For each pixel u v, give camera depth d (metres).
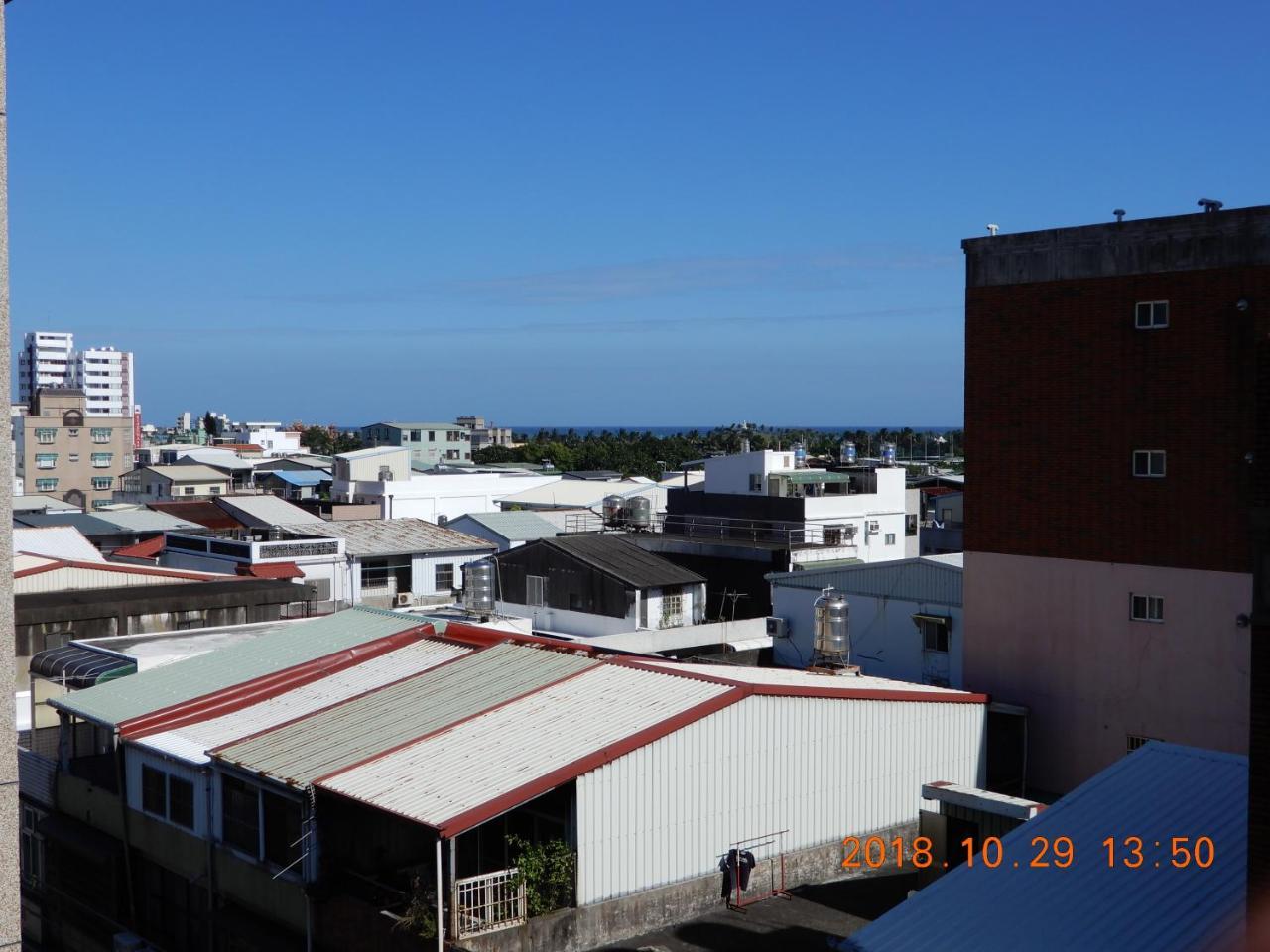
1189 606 24.62
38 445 121.38
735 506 62.56
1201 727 24.44
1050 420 26.73
